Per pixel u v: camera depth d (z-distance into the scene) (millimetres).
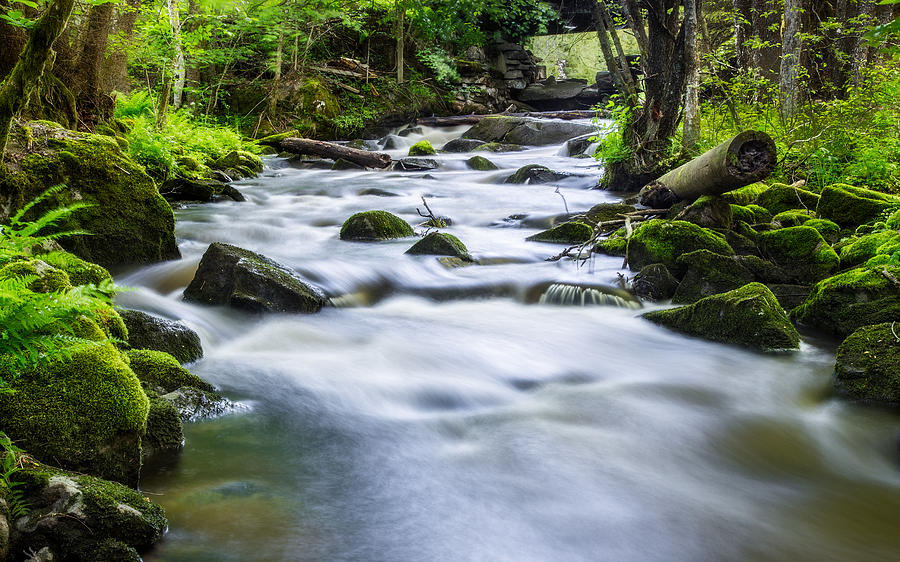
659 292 7129
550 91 31859
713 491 3682
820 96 14844
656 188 9539
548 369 5387
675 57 11844
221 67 24078
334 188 13648
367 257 8188
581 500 3490
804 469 3998
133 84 18094
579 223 9164
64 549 2648
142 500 2953
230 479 3512
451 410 4633
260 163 16328
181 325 5141
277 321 6152
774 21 15031
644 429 4398
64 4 3938
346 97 25625
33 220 6582
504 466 3818
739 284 6961
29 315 2730
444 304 7203
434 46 29547
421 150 19109
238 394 4582
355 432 4164
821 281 6574
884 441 4316
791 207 9086
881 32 3639
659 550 3094
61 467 2996
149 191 7496
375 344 5738
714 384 5164
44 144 6930
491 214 11180
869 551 3160
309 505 3309
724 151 7961
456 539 3090
